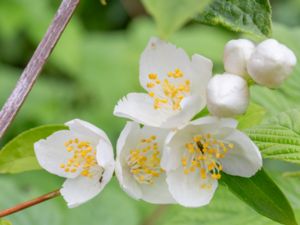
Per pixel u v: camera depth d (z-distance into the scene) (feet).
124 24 2.50
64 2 0.87
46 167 0.91
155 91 0.89
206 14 0.81
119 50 2.04
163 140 0.88
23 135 0.93
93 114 1.91
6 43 2.24
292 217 0.85
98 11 2.48
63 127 0.93
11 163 0.95
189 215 1.08
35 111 1.90
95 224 1.33
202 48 1.94
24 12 2.06
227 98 0.80
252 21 0.81
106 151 0.86
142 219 1.56
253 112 0.94
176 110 0.88
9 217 1.27
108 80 1.99
